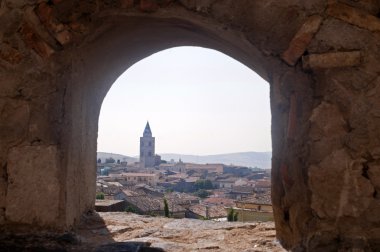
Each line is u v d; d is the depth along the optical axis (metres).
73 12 3.19
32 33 3.21
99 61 3.71
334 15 2.82
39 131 3.17
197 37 3.65
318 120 2.79
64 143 3.16
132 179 61.59
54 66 3.19
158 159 105.69
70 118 3.22
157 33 3.70
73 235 3.09
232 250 2.99
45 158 3.14
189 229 3.67
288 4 2.89
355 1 2.82
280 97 2.91
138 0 3.11
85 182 3.75
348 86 2.77
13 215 3.14
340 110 2.77
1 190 3.17
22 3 3.21
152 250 3.00
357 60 2.77
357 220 2.68
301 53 2.86
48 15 3.18
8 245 2.99
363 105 2.74
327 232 2.71
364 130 2.72
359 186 2.69
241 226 3.75
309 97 2.83
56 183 3.13
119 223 3.82
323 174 2.75
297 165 2.82
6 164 3.18
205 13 3.02
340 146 2.74
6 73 3.22
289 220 2.90
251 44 2.97
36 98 3.19
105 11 3.16
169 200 26.22
